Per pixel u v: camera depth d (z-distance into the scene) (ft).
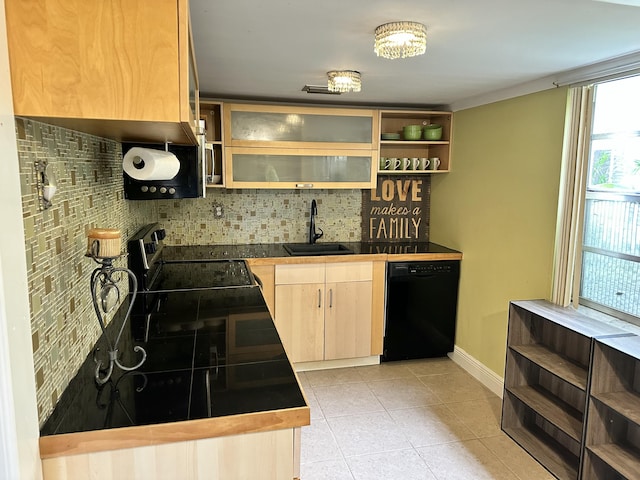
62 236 4.18
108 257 4.32
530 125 9.26
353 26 5.79
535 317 8.84
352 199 13.30
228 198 12.48
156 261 9.12
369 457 8.07
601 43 6.42
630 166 7.53
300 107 11.48
